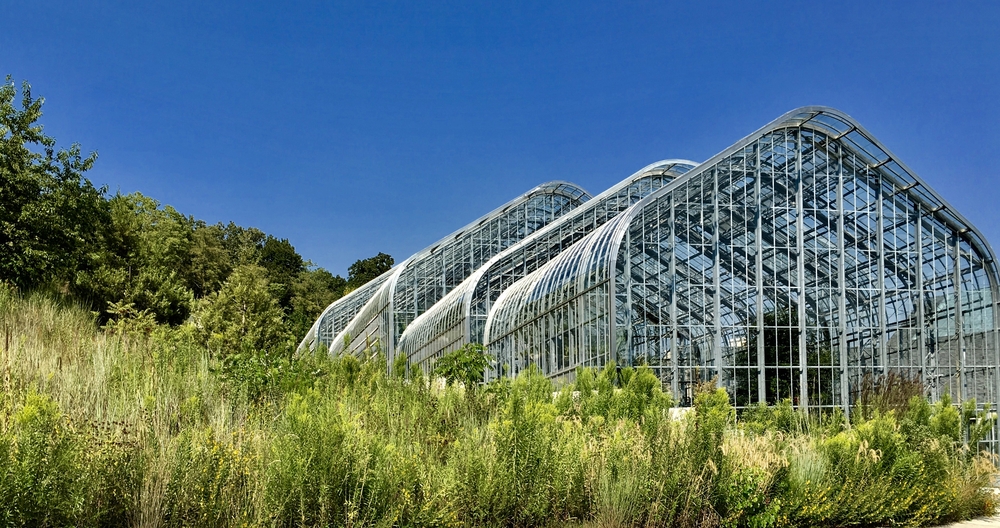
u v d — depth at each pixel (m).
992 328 28.80
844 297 28.16
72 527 7.75
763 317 27.61
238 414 12.40
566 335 28.00
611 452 11.59
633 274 26.70
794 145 29.06
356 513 9.24
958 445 15.41
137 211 70.56
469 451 10.78
